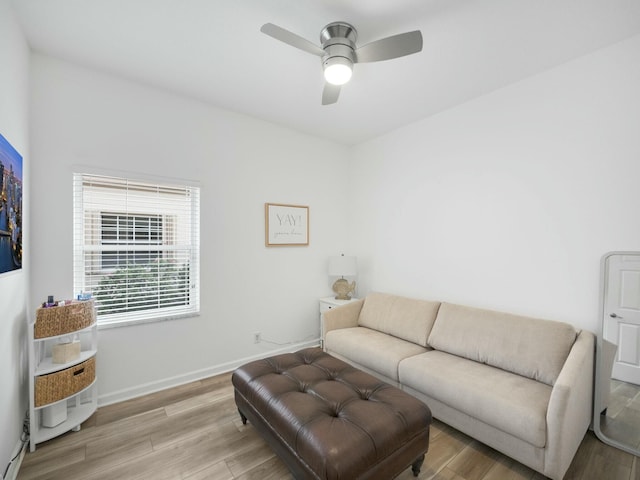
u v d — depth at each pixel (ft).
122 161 8.05
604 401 6.52
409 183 10.96
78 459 5.88
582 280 7.05
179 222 9.14
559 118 7.36
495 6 5.46
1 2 5.03
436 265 10.09
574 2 5.34
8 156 5.11
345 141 12.80
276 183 11.06
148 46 6.73
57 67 7.23
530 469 5.68
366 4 5.43
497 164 8.52
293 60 7.22
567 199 7.26
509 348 7.00
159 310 8.85
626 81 6.42
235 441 6.46
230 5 5.50
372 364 8.27
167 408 7.70
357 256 13.00
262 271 10.75
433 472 5.61
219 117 9.70
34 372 6.09
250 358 10.46
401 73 7.68
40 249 7.04
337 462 4.16
